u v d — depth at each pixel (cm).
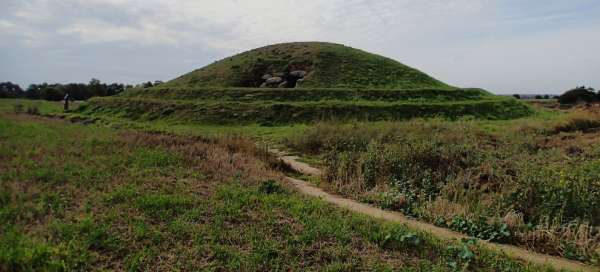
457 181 868
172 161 977
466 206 729
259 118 2808
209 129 2447
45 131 1497
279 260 493
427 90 3681
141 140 1276
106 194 693
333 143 1491
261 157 1189
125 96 4009
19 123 1809
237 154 1129
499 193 809
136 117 3139
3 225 546
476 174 936
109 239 514
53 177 788
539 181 771
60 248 487
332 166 1016
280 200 720
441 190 837
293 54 4644
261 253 505
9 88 7350
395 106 3053
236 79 4112
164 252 501
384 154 1025
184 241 530
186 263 476
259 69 4341
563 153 1323
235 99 3334
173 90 3778
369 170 951
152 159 977
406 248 543
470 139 1444
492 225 648
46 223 562
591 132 1961
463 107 3244
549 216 684
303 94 3378
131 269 455
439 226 679
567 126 2023
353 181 912
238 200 700
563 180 763
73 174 828
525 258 552
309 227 587
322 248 529
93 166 895
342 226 599
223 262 482
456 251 526
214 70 4494
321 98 3325
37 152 1034
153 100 3403
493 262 512
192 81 4241
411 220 705
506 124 2498
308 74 4084
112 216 588
